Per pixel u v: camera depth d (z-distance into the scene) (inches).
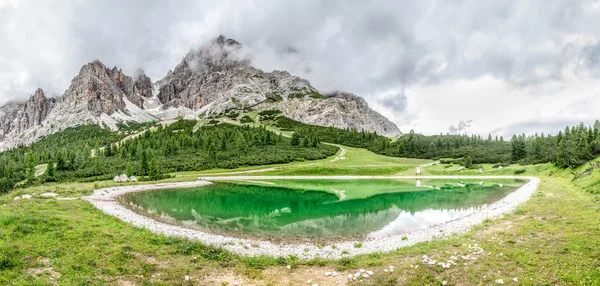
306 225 1507.1
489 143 7431.1
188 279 718.5
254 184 3412.9
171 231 1270.9
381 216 1727.4
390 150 7121.1
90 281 653.9
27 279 625.9
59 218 1123.3
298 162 5521.7
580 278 622.2
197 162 5132.9
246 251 1016.9
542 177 3444.9
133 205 2057.1
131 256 816.3
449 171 4443.9
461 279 685.3
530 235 949.8
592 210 1194.6
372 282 710.5
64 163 4537.4
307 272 805.2
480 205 1930.4
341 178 4008.4
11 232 882.1
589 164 2876.5
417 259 835.4
